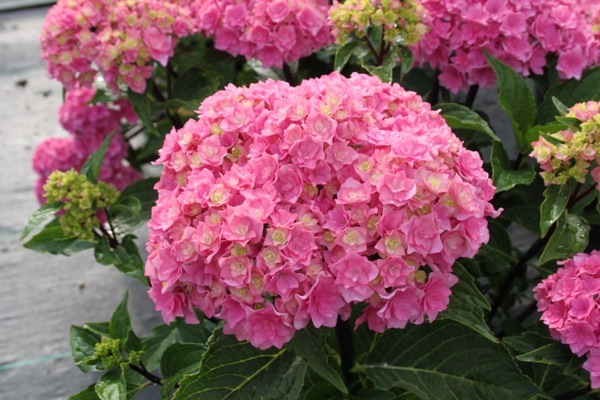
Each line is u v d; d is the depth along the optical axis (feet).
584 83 1.97
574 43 2.00
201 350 1.77
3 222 2.94
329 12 1.89
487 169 2.13
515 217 2.03
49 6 4.35
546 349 1.57
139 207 1.97
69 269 2.73
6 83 3.70
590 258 1.58
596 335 1.50
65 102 2.58
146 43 2.04
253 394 1.46
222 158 1.47
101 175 2.57
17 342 2.48
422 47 1.98
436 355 1.59
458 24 1.97
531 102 1.88
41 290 2.65
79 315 2.55
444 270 1.42
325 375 1.38
